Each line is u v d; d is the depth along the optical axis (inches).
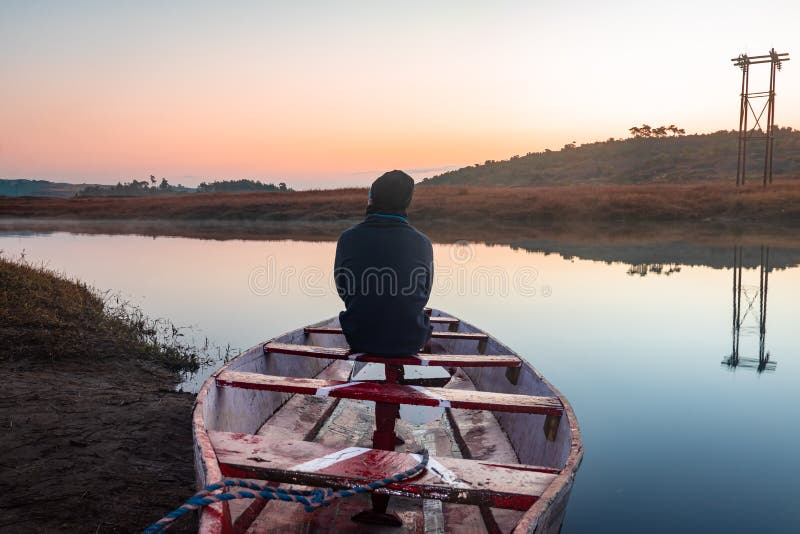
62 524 118.0
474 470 92.0
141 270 591.8
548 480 89.3
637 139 6186.0
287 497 74.2
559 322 348.2
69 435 164.1
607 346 290.2
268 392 170.6
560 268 577.6
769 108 1513.3
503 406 118.6
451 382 217.9
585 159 5984.3
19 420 171.3
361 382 128.3
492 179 6540.4
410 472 88.0
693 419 189.3
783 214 1122.0
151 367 262.1
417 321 124.8
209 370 264.1
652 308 387.2
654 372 245.6
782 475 147.2
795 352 277.0
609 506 131.4
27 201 2738.7
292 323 361.1
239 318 374.9
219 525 66.7
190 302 429.4
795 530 120.7
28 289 357.7
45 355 250.4
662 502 133.6
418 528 110.0
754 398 209.3
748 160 4414.4
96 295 420.8
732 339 303.7
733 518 124.2
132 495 132.7
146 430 173.0
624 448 166.4
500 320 355.9
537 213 1298.0
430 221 1312.7
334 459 93.5
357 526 107.7
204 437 97.3
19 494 128.6
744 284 476.7
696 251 720.3
